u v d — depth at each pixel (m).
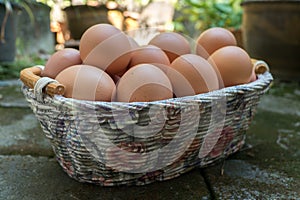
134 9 1.64
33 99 0.37
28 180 0.41
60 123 0.36
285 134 0.57
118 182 0.39
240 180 0.41
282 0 0.93
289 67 1.02
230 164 0.45
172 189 0.39
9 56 1.08
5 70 1.05
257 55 1.06
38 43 1.39
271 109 0.73
